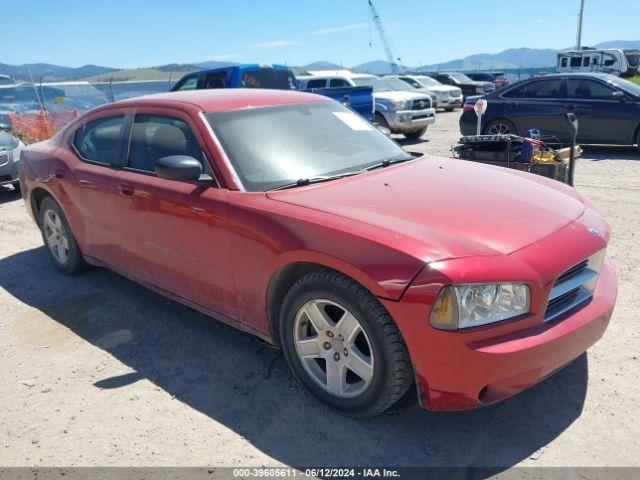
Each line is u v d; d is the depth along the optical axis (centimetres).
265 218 286
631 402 281
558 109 1067
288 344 294
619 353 326
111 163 403
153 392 314
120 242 398
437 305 229
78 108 1712
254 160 327
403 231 251
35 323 408
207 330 385
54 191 454
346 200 289
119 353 359
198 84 1251
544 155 530
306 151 348
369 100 1261
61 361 353
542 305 242
